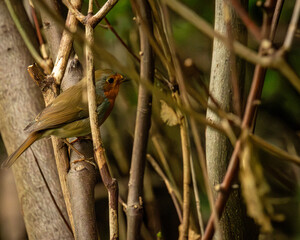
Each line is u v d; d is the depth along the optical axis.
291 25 2.95
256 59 2.98
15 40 8.24
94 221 5.68
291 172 9.62
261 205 3.07
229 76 5.57
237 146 3.39
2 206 10.30
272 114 9.94
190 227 7.52
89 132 7.33
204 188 9.12
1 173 10.55
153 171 10.34
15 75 8.12
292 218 9.53
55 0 7.19
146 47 6.16
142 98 6.32
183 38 9.60
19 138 8.04
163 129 9.27
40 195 7.74
